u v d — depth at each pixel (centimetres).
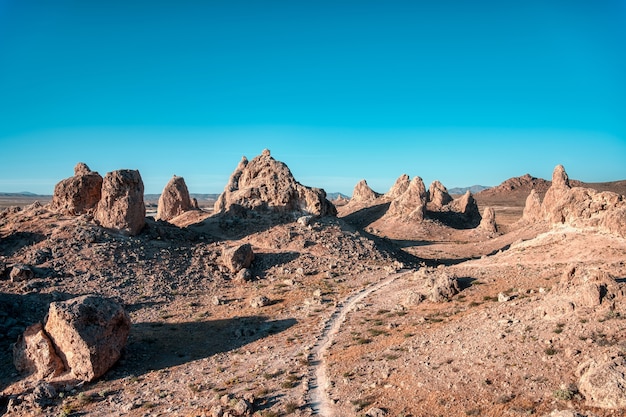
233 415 2211
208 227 7300
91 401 2702
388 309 4003
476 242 10650
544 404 1848
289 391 2473
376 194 17362
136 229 6081
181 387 2780
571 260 4444
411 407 2066
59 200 6188
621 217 4678
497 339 2533
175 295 4944
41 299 4359
